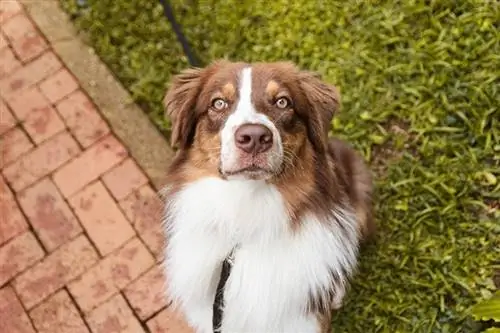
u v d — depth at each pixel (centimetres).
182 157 213
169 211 216
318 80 215
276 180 204
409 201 253
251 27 289
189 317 230
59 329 252
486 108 256
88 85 287
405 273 245
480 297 237
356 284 247
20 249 264
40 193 271
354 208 230
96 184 270
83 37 297
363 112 266
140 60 290
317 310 218
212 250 213
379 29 278
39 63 293
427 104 262
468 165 252
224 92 205
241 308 215
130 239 261
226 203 207
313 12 285
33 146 279
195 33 291
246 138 193
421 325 238
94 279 257
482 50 263
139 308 252
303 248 210
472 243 244
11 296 258
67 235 264
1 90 290
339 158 235
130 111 280
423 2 275
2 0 307
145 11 298
